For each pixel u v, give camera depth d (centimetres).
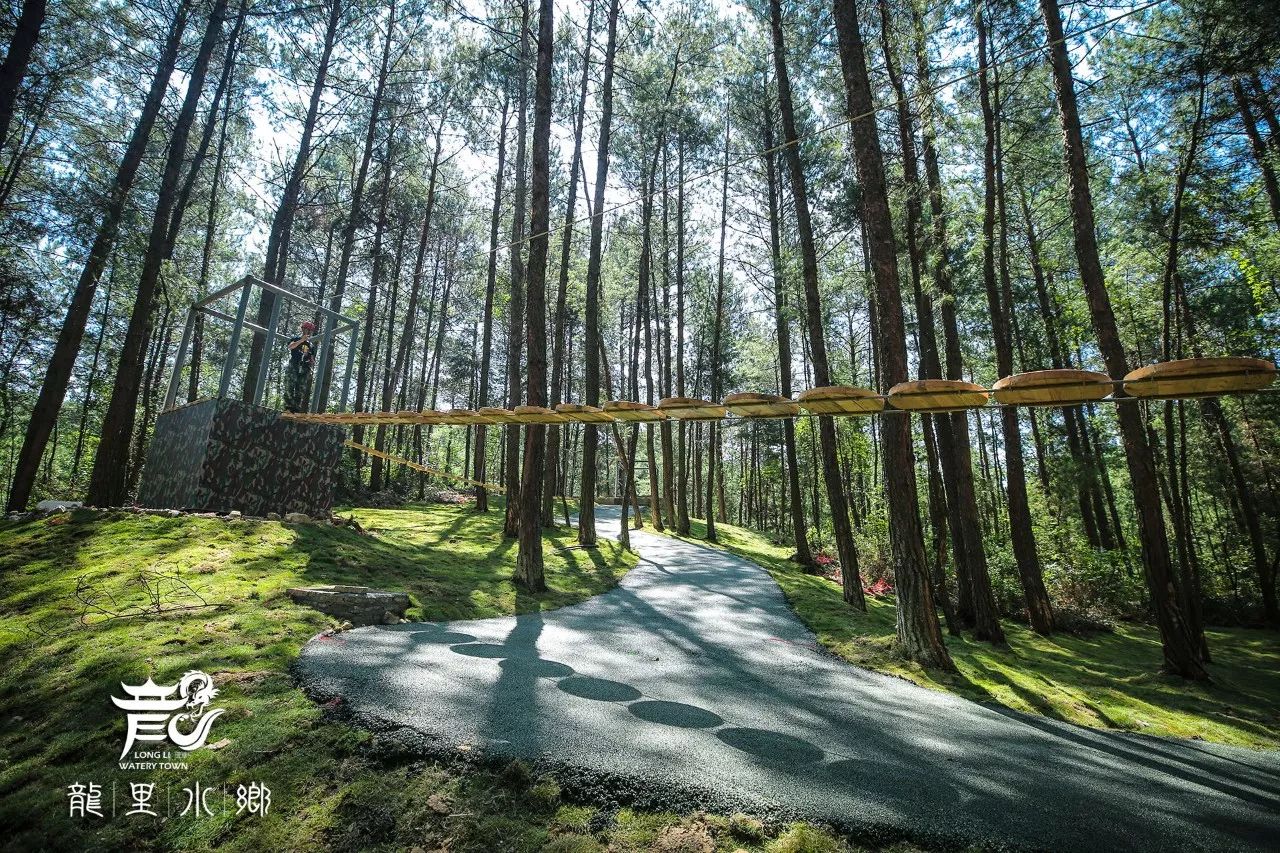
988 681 683
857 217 1377
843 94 1389
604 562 1354
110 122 1570
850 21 815
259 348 1616
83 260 1018
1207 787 405
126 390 995
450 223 2806
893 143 1302
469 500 2448
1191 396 286
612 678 501
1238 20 891
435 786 306
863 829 286
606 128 1688
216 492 857
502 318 2867
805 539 1678
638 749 351
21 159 1223
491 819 285
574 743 351
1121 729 577
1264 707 723
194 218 2134
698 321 2883
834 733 421
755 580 1286
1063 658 936
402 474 2555
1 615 517
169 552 683
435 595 762
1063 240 1717
